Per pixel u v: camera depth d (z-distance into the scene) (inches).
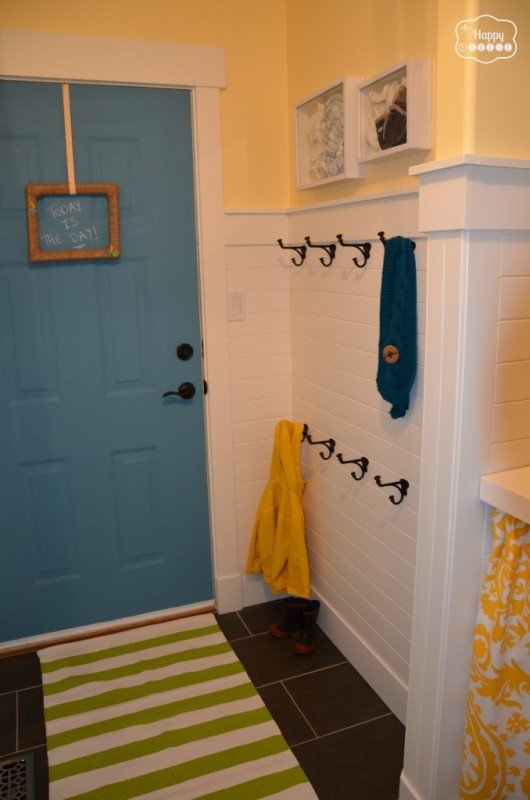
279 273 93.5
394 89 63.8
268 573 95.8
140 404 91.8
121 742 74.1
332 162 77.1
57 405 88.1
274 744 73.5
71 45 77.9
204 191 87.1
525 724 57.2
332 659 88.9
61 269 84.5
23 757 72.6
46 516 91.0
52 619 94.6
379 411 74.5
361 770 70.0
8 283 83.0
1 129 78.6
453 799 63.4
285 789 67.5
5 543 90.0
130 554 96.5
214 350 92.1
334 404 85.2
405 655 74.9
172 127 85.4
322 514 92.7
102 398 89.9
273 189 91.4
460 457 54.4
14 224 81.5
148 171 85.5
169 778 69.0
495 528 55.3
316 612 92.7
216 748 73.1
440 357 54.6
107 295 87.1
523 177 51.1
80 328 86.9
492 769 58.7
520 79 50.1
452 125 50.8
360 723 76.7
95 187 82.4
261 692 82.5
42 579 93.0
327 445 87.6
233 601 100.9
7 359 85.0
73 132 81.3
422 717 61.9
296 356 95.0
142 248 87.4
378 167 70.1
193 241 89.6
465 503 55.8
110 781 68.7
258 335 94.3
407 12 62.1
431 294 54.8
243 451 97.3
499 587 55.1
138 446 93.1
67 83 79.9
